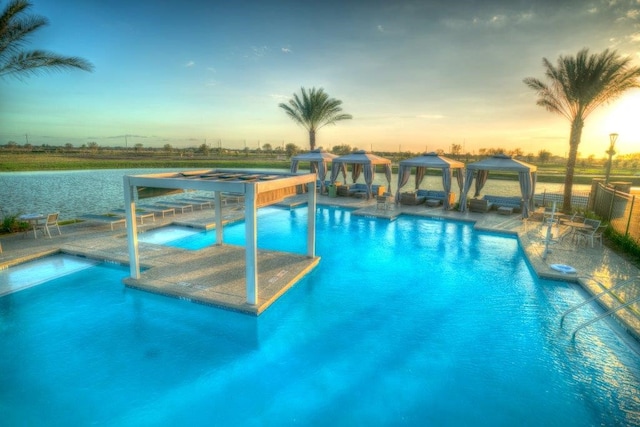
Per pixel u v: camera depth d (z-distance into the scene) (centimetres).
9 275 872
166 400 475
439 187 2919
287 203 1895
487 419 450
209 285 787
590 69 1509
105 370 534
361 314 724
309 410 462
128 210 778
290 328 666
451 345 617
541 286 868
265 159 5950
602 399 489
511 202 1772
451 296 812
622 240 1099
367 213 1675
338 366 556
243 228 1383
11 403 464
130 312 708
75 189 2498
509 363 567
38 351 579
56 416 443
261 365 555
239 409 461
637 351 602
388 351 597
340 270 971
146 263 917
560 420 450
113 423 434
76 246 1048
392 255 1112
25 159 5425
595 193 1653
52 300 754
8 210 1700
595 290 792
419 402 479
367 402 478
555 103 1691
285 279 837
